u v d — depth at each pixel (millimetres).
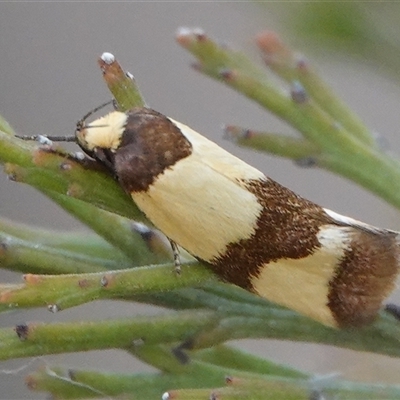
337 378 88
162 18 150
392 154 91
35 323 85
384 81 96
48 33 149
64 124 142
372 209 136
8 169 85
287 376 89
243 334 88
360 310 87
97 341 86
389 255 86
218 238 87
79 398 88
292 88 90
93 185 86
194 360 88
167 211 87
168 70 150
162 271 86
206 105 148
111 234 88
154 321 87
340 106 91
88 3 153
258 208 87
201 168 87
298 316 88
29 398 110
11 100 142
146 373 88
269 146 90
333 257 87
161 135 87
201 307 88
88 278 85
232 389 86
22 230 88
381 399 87
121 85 88
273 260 87
